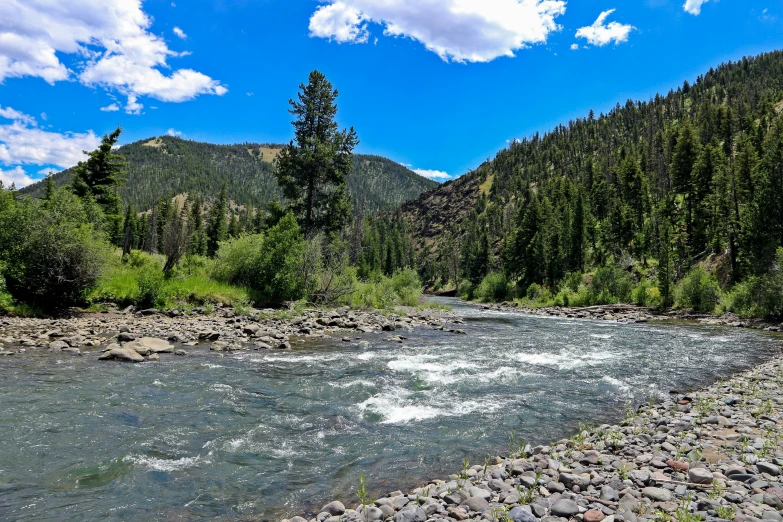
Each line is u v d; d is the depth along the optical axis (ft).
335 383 34.04
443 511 14.71
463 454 21.56
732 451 20.52
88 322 54.08
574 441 22.79
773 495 15.05
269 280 85.97
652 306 145.38
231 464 19.45
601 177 370.73
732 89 575.38
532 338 67.26
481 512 14.53
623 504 14.87
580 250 242.99
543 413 28.53
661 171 332.80
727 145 318.65
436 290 390.42
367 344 52.95
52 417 23.61
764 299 103.86
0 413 23.71
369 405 29.01
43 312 56.34
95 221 75.82
